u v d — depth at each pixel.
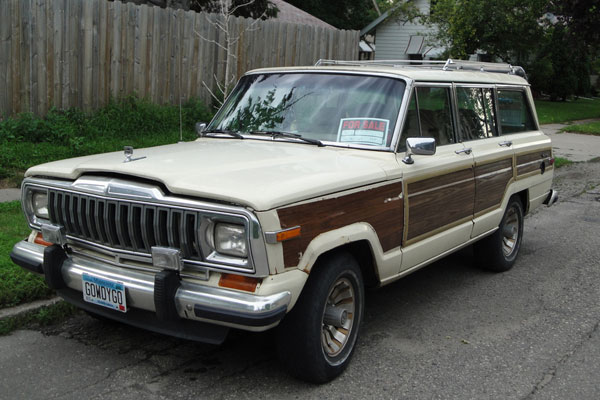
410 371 4.09
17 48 8.94
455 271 6.39
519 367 4.20
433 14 26.98
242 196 3.21
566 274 6.35
